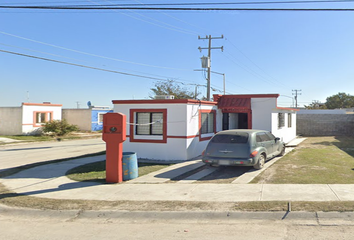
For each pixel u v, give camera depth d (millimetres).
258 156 9891
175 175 9891
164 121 13195
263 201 6449
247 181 8461
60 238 5188
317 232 4930
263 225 5355
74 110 37906
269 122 15828
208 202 6637
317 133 24812
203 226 5477
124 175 9398
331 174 8898
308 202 6184
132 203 6891
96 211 6477
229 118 18000
